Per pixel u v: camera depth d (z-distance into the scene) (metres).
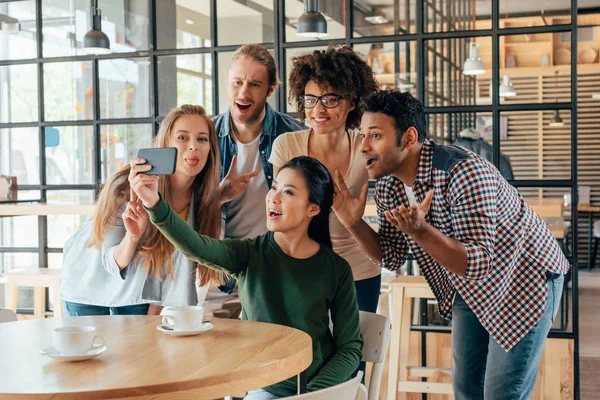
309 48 4.39
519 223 2.33
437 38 4.14
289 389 2.16
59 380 1.50
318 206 2.25
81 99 4.96
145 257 2.52
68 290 2.65
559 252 2.44
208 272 2.62
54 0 5.01
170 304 2.58
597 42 9.82
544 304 2.35
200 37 4.61
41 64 5.05
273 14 4.45
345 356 2.16
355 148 2.74
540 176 3.99
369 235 2.56
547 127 3.99
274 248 2.26
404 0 4.20
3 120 5.17
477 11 4.07
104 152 4.93
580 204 10.01
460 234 2.24
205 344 1.81
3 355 1.71
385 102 2.29
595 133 9.98
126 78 4.82
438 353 4.00
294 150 2.78
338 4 4.32
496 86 4.04
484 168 2.25
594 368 4.91
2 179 4.95
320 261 2.24
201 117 2.58
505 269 2.30
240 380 1.57
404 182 2.44
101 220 2.52
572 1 3.89
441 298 2.62
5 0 5.12
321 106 2.64
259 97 2.82
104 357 1.69
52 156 5.07
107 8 4.83
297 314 2.20
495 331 2.35
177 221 2.05
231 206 2.91
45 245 5.18
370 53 4.29
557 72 3.95
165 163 1.98
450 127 4.14
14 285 4.58
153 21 4.72
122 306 2.59
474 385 2.52
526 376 2.38
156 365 1.61
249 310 2.25
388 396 3.62
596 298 7.84
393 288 3.63
